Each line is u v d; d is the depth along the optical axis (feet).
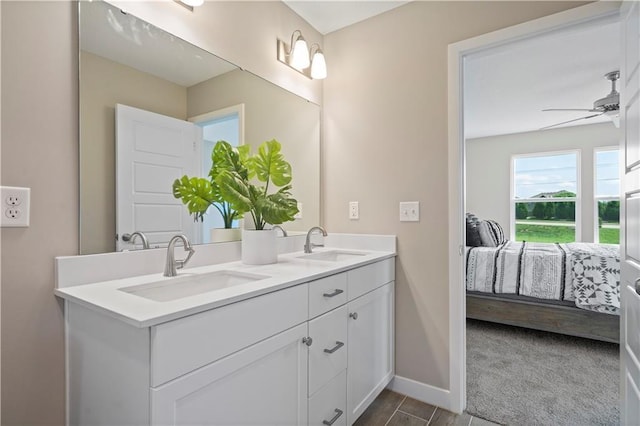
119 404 2.90
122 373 2.86
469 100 12.65
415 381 6.42
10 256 3.23
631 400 4.22
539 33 5.38
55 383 3.50
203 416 2.95
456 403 5.96
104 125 3.96
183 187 4.78
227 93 5.46
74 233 3.68
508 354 8.26
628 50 4.31
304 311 4.14
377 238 6.85
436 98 6.25
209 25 5.21
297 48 6.33
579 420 5.69
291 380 3.95
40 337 3.41
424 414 5.90
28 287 3.34
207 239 5.08
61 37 3.61
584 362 7.80
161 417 2.63
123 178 4.12
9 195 3.21
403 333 6.57
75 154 3.70
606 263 8.73
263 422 3.56
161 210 4.51
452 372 6.01
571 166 16.83
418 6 6.47
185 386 2.80
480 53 6.01
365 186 7.06
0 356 3.18
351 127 7.27
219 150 5.30
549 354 8.25
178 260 4.65
